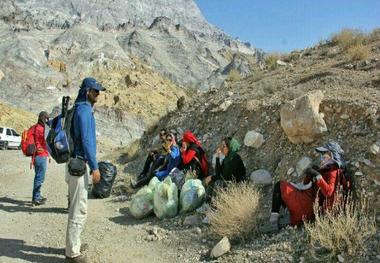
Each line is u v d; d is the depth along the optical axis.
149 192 7.57
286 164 7.41
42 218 7.69
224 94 11.84
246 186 7.11
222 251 5.56
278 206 5.91
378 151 6.00
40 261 5.62
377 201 5.57
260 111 9.13
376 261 4.68
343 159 6.00
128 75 110.44
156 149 10.14
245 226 5.88
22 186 11.03
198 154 8.90
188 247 5.98
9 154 21.78
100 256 5.83
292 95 8.66
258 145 8.38
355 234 4.93
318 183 5.58
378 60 9.60
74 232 5.47
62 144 5.45
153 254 5.92
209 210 6.65
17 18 172.00
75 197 5.45
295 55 13.95
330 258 4.89
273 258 5.20
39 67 97.56
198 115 11.57
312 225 5.49
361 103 7.11
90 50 125.19
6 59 95.50
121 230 6.94
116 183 10.55
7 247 6.12
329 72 9.71
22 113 60.47
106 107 77.75
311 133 7.22
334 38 13.54
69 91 94.38
